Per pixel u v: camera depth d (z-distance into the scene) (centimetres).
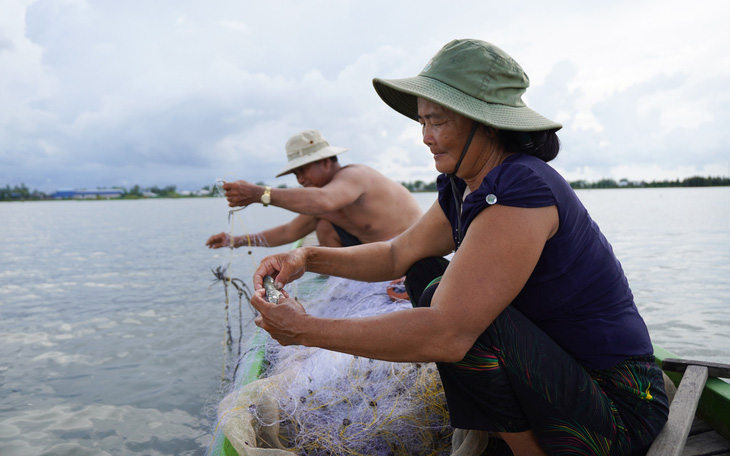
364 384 201
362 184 378
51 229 1962
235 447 168
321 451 184
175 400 291
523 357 133
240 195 337
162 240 1390
